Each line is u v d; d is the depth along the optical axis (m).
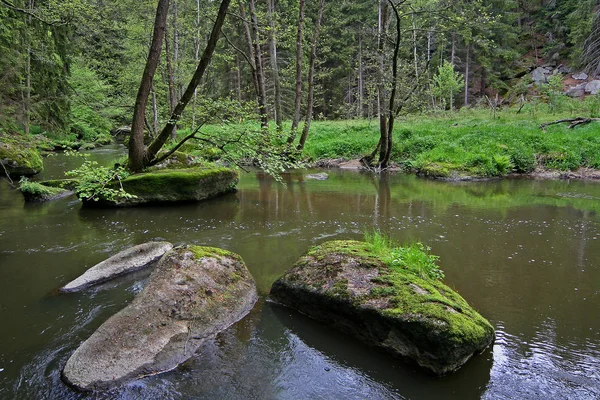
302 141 16.86
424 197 10.86
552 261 5.88
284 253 6.22
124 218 8.38
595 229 7.58
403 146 17.95
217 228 7.62
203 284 4.24
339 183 13.33
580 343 3.74
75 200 10.29
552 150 15.51
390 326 3.55
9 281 5.14
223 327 3.99
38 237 7.02
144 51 16.95
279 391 3.15
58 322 4.12
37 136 13.03
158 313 3.77
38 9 8.95
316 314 4.21
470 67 37.34
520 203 10.05
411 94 16.88
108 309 4.40
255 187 12.48
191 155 11.75
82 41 18.89
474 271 5.49
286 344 3.78
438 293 3.89
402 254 4.72
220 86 32.31
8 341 3.78
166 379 3.24
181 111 8.60
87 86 21.05
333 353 3.64
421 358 3.38
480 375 3.30
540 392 3.09
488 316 4.25
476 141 16.91
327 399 3.07
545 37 38.59
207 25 20.84
